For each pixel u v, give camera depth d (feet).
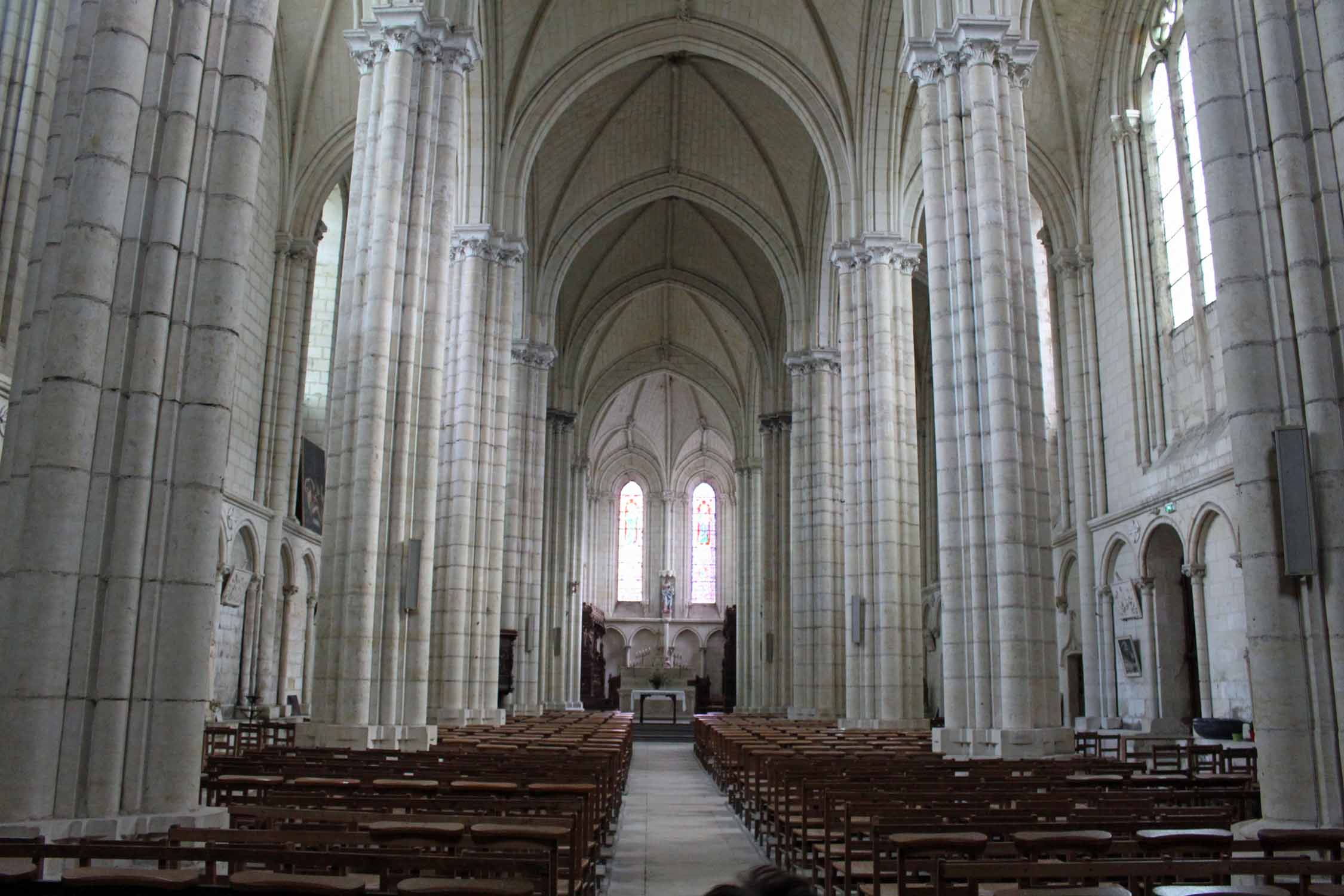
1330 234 29.73
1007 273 58.70
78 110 27.55
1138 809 26.17
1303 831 21.99
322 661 54.49
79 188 26.81
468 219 92.07
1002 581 55.62
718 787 74.59
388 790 30.35
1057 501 102.53
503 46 93.61
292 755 42.65
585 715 113.60
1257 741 29.35
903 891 21.66
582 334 155.12
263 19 29.53
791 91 99.81
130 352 26.91
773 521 147.84
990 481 57.11
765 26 98.68
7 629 25.09
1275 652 29.07
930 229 61.62
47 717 24.73
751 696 163.73
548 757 42.78
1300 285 29.91
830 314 123.34
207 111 28.55
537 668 116.67
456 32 63.67
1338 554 28.45
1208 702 75.10
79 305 26.22
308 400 107.45
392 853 18.40
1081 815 25.70
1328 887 17.56
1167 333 82.02
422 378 59.11
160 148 27.91
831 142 98.17
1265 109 31.30
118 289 26.99
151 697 26.12
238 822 25.81
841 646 117.80
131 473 26.40
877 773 38.63
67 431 25.72
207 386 27.55
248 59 29.14
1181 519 77.30
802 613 121.08
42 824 23.81
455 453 86.12
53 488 25.46
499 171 95.14
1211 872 17.65
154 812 25.58
